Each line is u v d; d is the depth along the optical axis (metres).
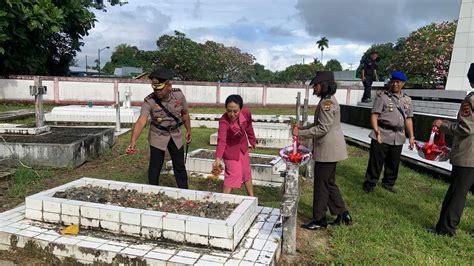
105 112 12.20
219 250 3.04
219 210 3.48
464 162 3.66
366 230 3.92
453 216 3.79
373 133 5.32
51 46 22.56
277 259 3.21
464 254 3.47
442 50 14.62
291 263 3.24
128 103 13.38
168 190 3.89
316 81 3.77
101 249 3.01
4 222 3.49
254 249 3.11
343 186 5.66
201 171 6.06
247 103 22.78
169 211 3.42
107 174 6.12
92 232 3.31
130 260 2.93
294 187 3.29
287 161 3.34
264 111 20.45
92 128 8.48
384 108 5.27
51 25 16.69
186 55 27.53
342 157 3.78
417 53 15.06
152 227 3.16
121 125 12.14
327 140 3.76
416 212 4.59
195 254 2.97
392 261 3.29
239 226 3.17
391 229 3.99
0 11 14.18
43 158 6.31
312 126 3.89
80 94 20.16
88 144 7.05
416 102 11.00
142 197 3.80
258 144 8.99
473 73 3.66
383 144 5.25
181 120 4.68
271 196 5.18
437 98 10.76
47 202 3.46
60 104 19.91
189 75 28.41
